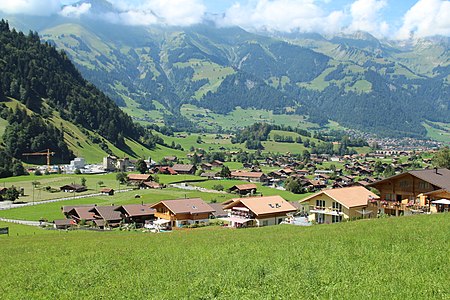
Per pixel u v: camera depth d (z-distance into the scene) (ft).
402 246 91.97
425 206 207.62
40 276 95.86
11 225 358.43
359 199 242.37
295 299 60.13
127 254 116.26
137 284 78.13
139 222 371.15
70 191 572.92
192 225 330.95
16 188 544.62
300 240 117.29
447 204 202.28
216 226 311.47
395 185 230.68
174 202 348.79
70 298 74.33
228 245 118.52
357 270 73.51
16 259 128.26
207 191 602.85
